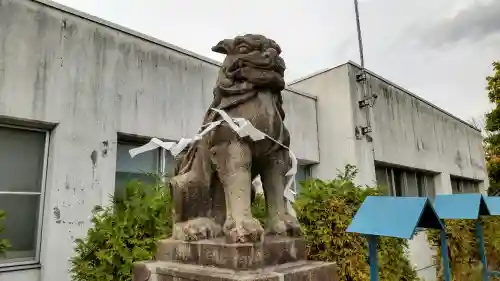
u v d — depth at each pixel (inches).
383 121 295.6
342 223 130.3
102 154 166.1
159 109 190.1
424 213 84.8
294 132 260.7
